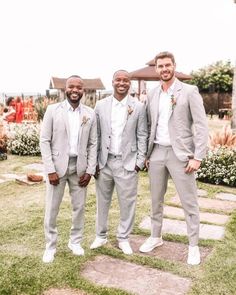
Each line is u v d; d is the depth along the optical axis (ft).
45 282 11.84
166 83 13.17
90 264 13.14
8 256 13.56
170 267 12.90
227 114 83.92
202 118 12.82
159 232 14.40
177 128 13.00
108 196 14.19
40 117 57.41
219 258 13.56
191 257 13.28
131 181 13.73
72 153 13.09
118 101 13.51
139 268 12.90
